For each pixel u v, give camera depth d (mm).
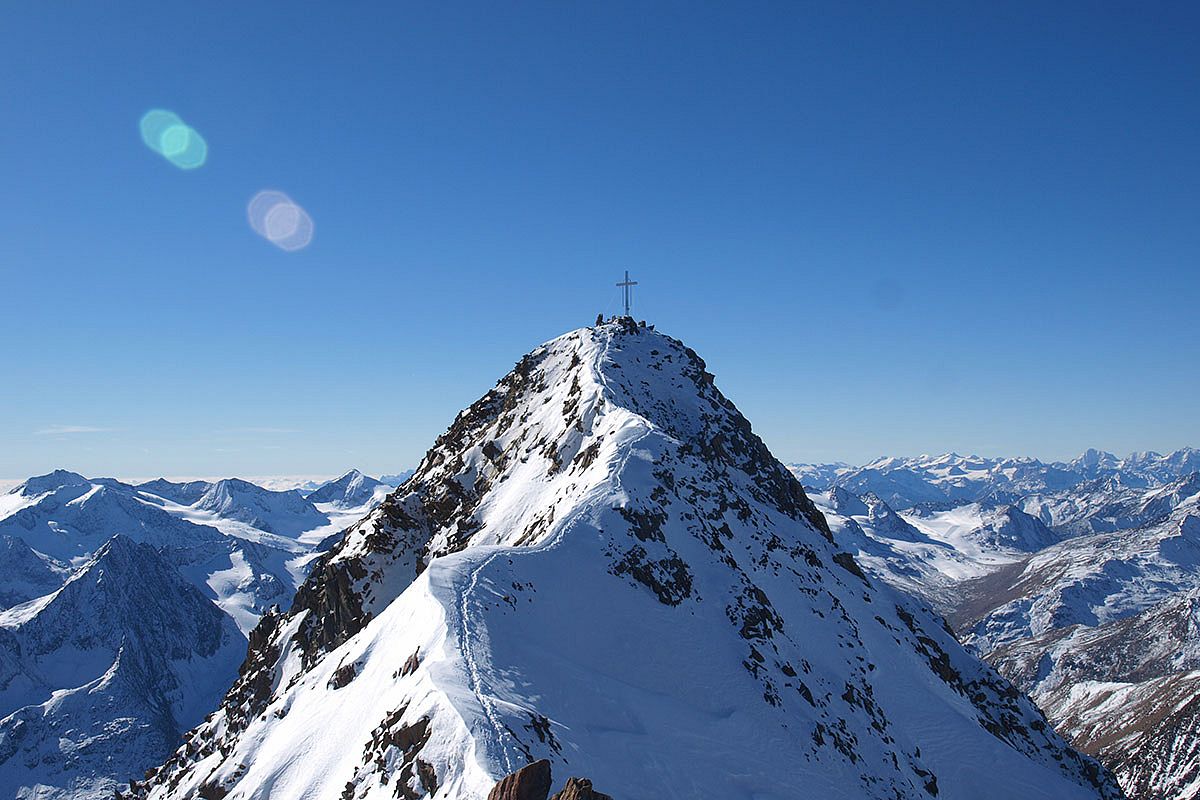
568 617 60125
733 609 70625
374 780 42562
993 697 106938
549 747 40906
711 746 52781
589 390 115750
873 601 107312
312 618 109625
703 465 96938
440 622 52094
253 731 76062
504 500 106750
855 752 63750
